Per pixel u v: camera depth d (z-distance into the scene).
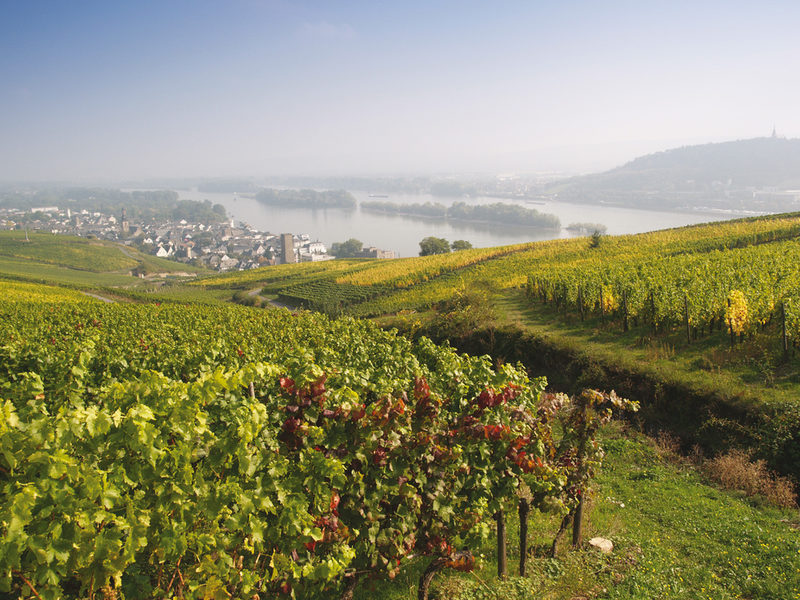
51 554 3.35
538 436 7.43
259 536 4.44
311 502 5.20
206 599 4.24
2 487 3.59
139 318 30.58
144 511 3.97
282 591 4.87
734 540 8.42
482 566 6.96
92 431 3.79
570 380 19.61
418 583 6.54
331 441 5.51
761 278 21.86
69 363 11.22
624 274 28.94
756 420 13.16
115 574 3.73
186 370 11.74
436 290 51.44
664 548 8.04
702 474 12.37
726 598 6.54
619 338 21.56
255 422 4.68
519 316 28.98
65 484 3.53
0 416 3.54
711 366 16.41
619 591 6.49
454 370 8.52
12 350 11.30
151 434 3.97
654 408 15.80
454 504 6.41
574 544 7.88
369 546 5.63
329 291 73.25
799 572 7.12
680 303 20.28
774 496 10.60
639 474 12.49
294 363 5.90
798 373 14.76
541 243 74.94
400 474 5.81
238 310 38.28
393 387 7.16
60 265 176.25
